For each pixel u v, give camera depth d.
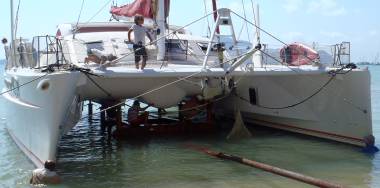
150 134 10.28
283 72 8.11
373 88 30.69
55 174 6.44
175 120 11.00
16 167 7.24
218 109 12.17
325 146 8.88
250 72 7.86
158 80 8.70
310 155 8.16
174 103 9.31
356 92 8.39
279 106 10.12
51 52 7.07
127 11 9.93
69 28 10.21
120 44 9.31
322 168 7.25
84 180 6.66
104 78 7.91
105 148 9.02
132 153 8.50
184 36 10.32
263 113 10.65
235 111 11.61
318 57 8.67
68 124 7.62
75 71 6.64
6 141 9.29
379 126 11.59
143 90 8.84
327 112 9.14
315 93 9.11
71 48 8.88
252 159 7.92
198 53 9.59
